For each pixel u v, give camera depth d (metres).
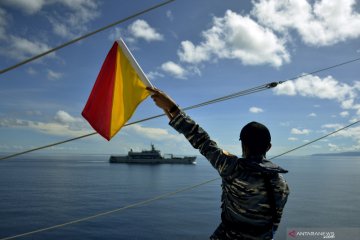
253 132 3.51
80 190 99.31
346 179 144.25
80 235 43.34
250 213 3.33
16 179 136.00
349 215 56.75
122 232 45.00
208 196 83.25
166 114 3.76
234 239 3.39
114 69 3.87
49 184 115.44
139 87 3.78
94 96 3.90
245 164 3.35
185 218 54.53
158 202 72.19
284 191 3.41
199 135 3.57
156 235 43.78
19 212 60.78
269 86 5.22
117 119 3.82
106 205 71.50
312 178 149.12
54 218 56.09
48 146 4.37
